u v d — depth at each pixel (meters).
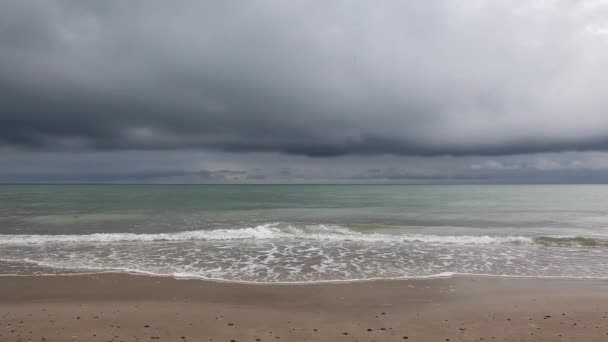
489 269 11.94
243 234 18.81
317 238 18.06
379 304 8.30
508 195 70.00
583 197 62.16
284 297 8.84
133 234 18.36
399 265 12.46
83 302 8.38
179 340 6.07
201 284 10.05
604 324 6.98
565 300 8.62
